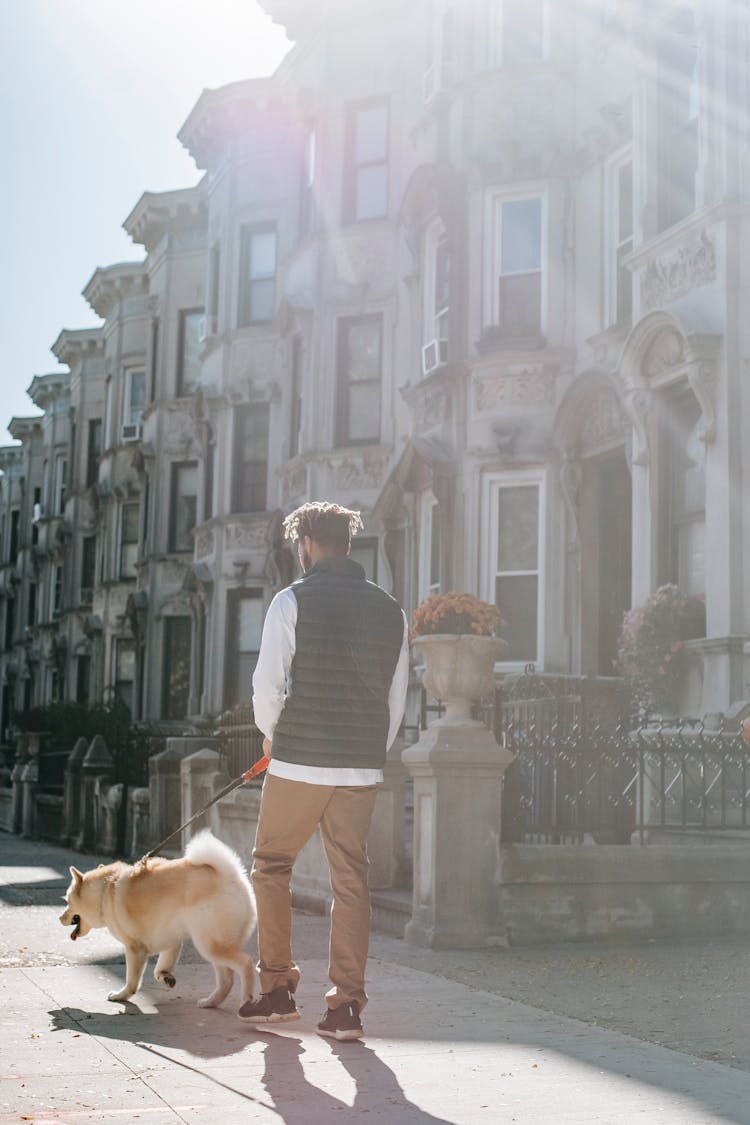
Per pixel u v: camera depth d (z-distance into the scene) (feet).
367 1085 16.65
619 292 58.39
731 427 44.91
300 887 38.11
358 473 75.82
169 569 110.42
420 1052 18.62
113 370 130.62
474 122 64.80
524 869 30.01
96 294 132.87
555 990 24.06
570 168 61.67
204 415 96.22
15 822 82.79
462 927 29.50
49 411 168.66
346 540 20.71
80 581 145.38
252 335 93.04
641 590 49.42
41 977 24.81
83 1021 20.53
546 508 60.13
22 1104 15.48
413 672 65.31
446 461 63.26
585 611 58.65
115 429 129.08
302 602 19.70
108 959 27.32
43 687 160.76
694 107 50.01
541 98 62.80
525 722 32.86
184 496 111.34
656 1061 18.20
